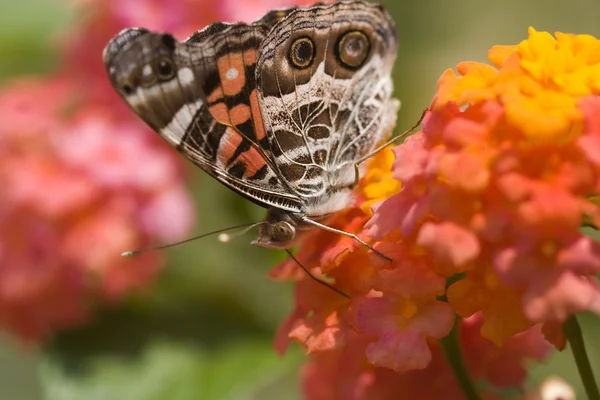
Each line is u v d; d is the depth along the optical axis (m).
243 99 0.21
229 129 0.21
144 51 0.21
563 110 0.19
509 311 0.19
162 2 0.27
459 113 0.19
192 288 0.28
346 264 0.21
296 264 0.21
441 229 0.19
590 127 0.19
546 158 0.19
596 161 0.18
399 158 0.20
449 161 0.19
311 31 0.21
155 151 0.27
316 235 0.21
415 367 0.19
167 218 0.27
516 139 0.19
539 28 0.30
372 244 0.20
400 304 0.20
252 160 0.21
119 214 0.27
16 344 0.29
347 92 0.22
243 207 0.27
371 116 0.22
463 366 0.21
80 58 0.28
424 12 0.28
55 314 0.27
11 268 0.26
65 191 0.26
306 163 0.22
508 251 0.19
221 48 0.21
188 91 0.21
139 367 0.27
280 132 0.21
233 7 0.27
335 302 0.21
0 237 0.27
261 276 0.27
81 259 0.26
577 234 0.19
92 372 0.26
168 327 0.27
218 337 0.27
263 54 0.21
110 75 0.21
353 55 0.22
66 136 0.27
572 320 0.20
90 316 0.27
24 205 0.26
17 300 0.27
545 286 0.18
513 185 0.19
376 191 0.21
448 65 0.28
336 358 0.22
